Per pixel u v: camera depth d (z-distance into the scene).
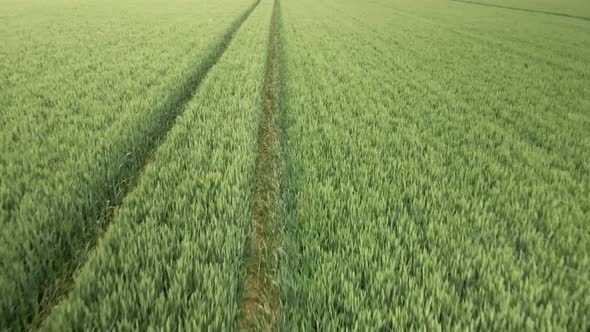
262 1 41.41
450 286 2.10
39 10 23.86
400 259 2.30
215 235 2.49
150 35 13.48
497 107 6.43
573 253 2.49
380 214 2.83
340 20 24.39
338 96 6.76
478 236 2.55
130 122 4.61
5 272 2.03
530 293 1.98
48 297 2.10
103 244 2.35
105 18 19.81
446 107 6.21
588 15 33.91
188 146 4.23
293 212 2.85
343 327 1.72
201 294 1.96
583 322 1.84
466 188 3.31
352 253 2.26
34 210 2.67
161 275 2.07
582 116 6.03
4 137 3.94
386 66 10.05
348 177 3.42
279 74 9.32
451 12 33.62
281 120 5.59
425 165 3.86
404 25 22.44
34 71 7.45
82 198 2.90
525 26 23.56
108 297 1.85
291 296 2.04
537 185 3.50
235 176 3.42
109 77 7.07
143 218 2.70
